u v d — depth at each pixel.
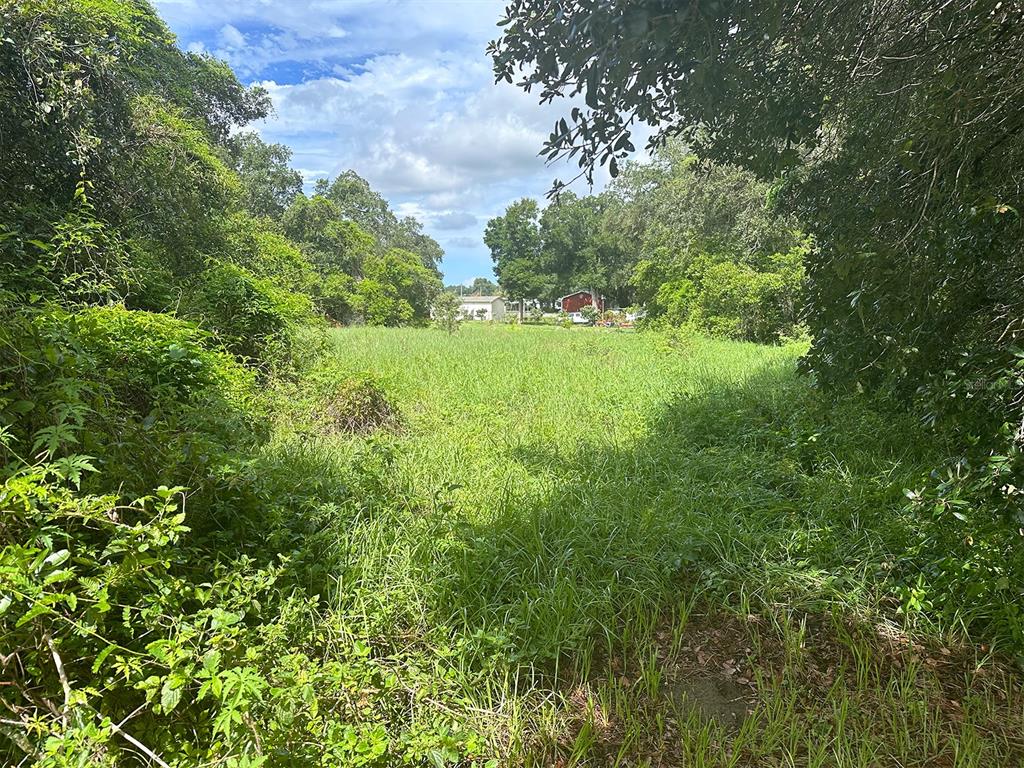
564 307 58.84
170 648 1.72
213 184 8.36
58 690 1.74
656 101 2.71
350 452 4.79
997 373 2.39
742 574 3.14
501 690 2.40
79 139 5.62
